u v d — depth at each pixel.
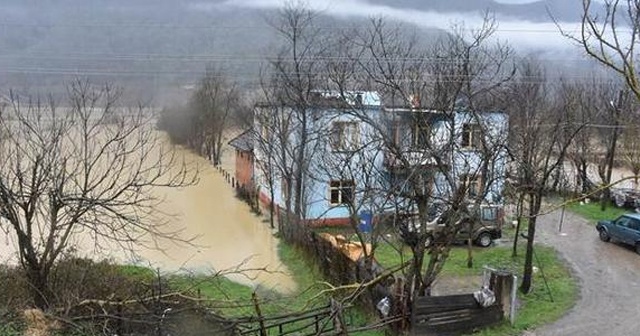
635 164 29.08
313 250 18.67
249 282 17.58
